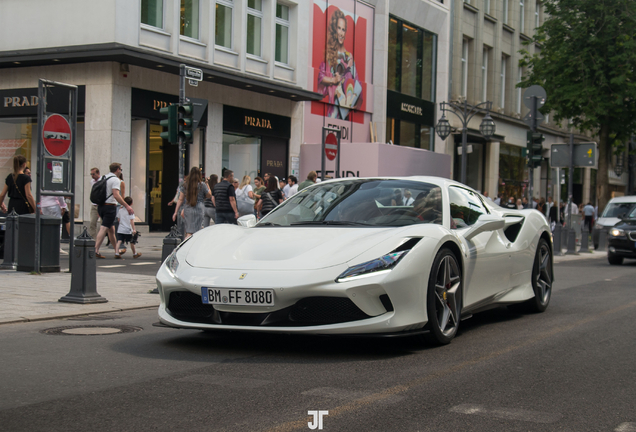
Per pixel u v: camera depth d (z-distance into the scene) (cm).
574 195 4662
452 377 431
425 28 3098
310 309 471
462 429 328
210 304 482
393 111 2869
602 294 920
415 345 528
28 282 930
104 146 1741
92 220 1574
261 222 607
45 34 1764
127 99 1780
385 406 364
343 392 390
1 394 384
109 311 714
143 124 1847
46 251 1049
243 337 562
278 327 465
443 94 3216
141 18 1795
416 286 488
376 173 2286
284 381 415
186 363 465
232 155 2148
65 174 1059
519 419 345
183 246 550
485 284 610
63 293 830
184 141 998
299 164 2391
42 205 1300
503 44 3734
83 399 374
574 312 741
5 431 318
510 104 3812
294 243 512
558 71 2711
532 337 580
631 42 2552
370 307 467
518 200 3089
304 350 511
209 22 1964
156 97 1862
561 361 485
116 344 535
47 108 1812
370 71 2752
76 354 496
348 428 326
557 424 338
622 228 1567
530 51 4022
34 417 340
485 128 2252
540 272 736
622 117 2667
